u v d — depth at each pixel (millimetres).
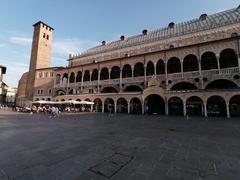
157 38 48500
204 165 6102
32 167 5789
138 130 14117
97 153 7426
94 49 67062
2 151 7680
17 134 11984
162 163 6258
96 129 14641
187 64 41219
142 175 5203
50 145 8828
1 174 5230
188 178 5031
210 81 33469
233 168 5844
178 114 37781
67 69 56719
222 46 33344
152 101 42688
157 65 44250
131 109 45000
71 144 9070
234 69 31516
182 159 6730
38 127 15758
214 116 31156
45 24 73500
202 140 10242
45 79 65562
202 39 41188
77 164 6086
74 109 48781
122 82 44750
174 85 37969
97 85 48906
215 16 45469
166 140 10188
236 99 32969
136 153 7465
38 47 70312
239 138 10883
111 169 5645
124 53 54000
